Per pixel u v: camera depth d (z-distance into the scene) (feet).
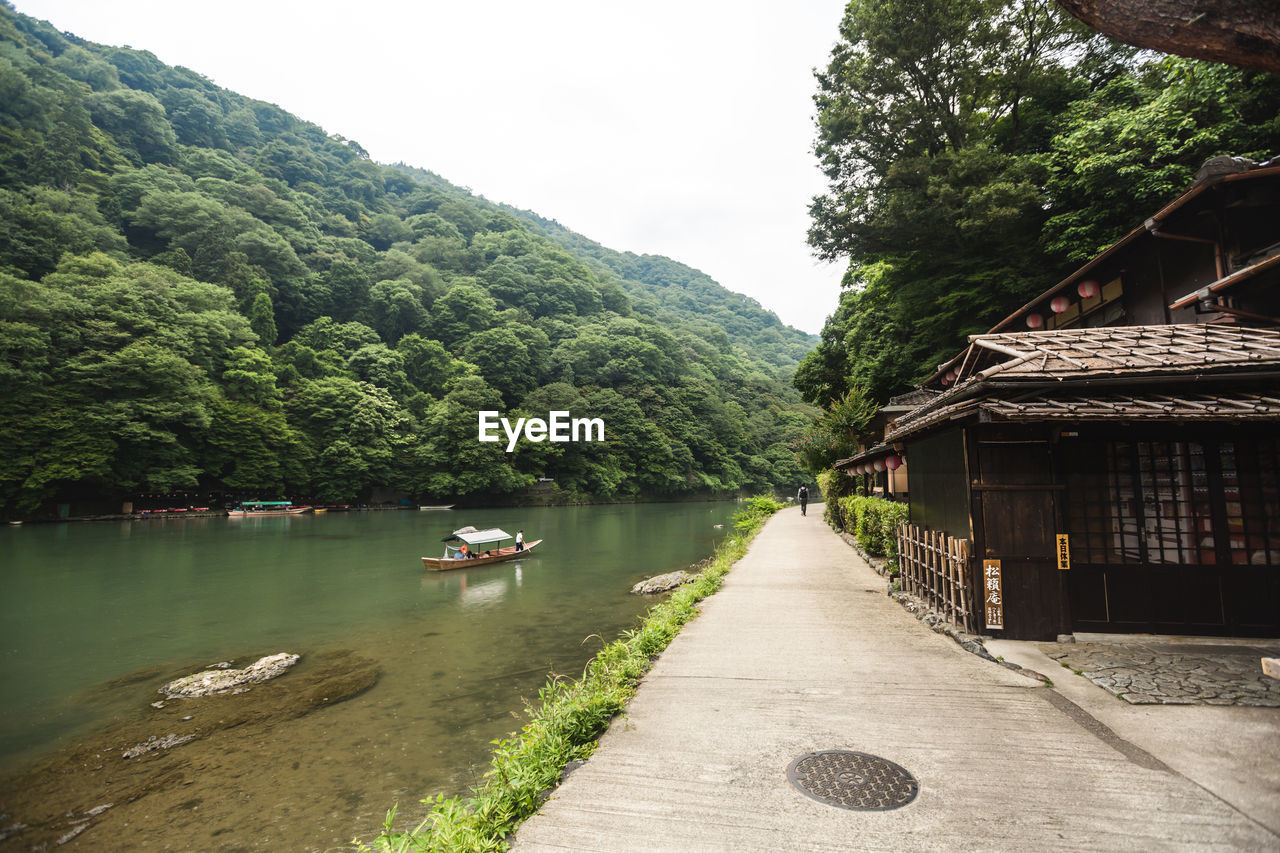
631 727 14.55
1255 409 17.26
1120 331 23.59
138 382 142.82
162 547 89.71
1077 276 37.14
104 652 36.91
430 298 295.69
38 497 126.21
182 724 25.48
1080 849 9.15
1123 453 20.33
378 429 195.83
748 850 9.32
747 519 93.25
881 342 74.74
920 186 61.00
